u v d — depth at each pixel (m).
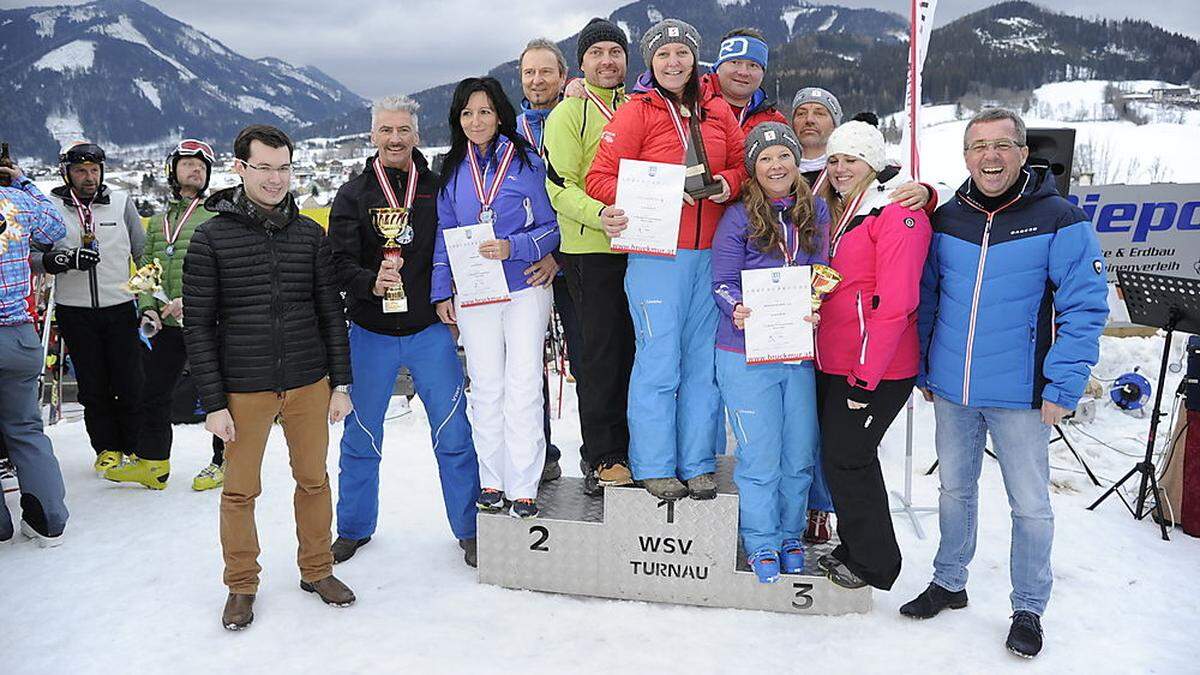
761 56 3.66
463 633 3.04
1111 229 7.02
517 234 3.27
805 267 2.89
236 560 3.09
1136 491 4.50
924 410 5.94
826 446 3.01
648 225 2.93
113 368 4.83
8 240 3.66
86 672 2.80
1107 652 2.91
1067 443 4.93
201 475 4.75
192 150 4.60
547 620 3.15
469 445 3.59
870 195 2.94
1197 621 3.13
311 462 3.18
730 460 3.68
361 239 3.45
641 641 2.99
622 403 3.32
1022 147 2.72
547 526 3.34
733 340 3.06
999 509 4.34
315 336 3.11
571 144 3.22
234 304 2.94
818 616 3.18
